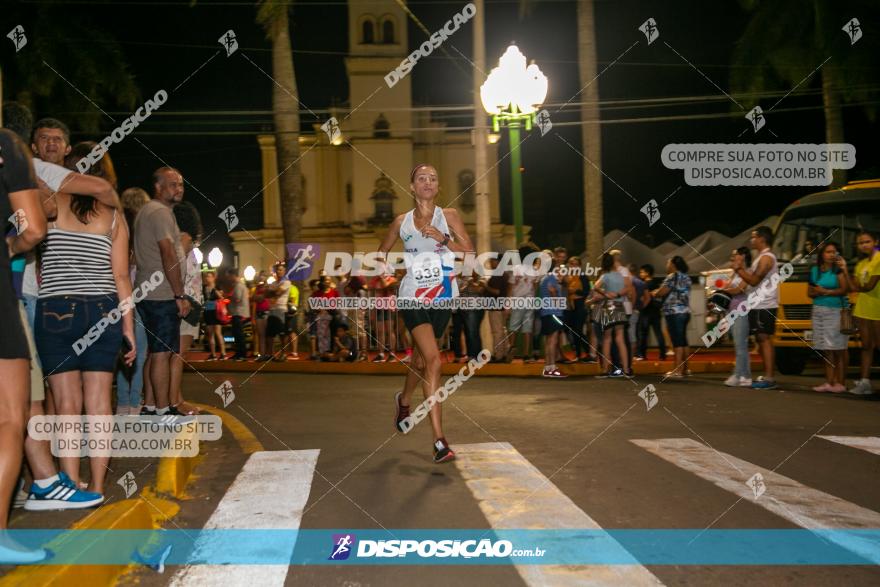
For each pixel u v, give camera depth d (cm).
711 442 705
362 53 5009
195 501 516
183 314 670
